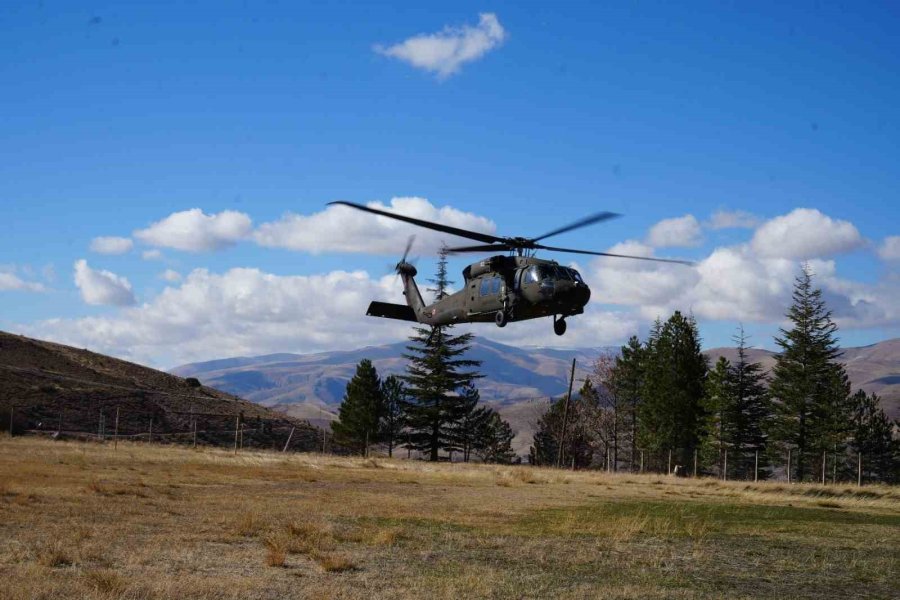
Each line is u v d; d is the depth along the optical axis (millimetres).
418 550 16266
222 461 45031
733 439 75812
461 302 28312
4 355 96312
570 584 13086
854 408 72125
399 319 33969
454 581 12812
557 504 27516
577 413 85688
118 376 102375
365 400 83438
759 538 19875
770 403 73062
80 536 16062
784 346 72875
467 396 86500
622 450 88875
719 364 75500
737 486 40562
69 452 45938
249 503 24094
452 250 26531
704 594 12656
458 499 28516
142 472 34969
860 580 14500
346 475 39344
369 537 17609
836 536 20594
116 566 13227
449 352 82500
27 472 31219
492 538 18344
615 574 14266
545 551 16641
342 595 11531
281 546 15422
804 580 14367
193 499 24906
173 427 90250
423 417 81312
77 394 91125
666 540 19016
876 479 83062
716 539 19500
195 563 13773
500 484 37188
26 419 80000
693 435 77312
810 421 72062
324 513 22250
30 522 18172
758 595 12828
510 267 25750
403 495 29562
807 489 39469
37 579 11742
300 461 48938
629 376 84500
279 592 11656
